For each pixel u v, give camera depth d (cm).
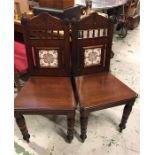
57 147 143
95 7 220
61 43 135
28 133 148
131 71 235
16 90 178
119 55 273
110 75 150
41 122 165
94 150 142
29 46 135
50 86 136
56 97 126
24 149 141
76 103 127
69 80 144
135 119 167
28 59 141
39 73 147
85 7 189
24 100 123
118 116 171
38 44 135
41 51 138
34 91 131
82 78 145
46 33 130
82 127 133
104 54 145
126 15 341
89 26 130
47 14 123
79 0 207
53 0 146
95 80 143
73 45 136
